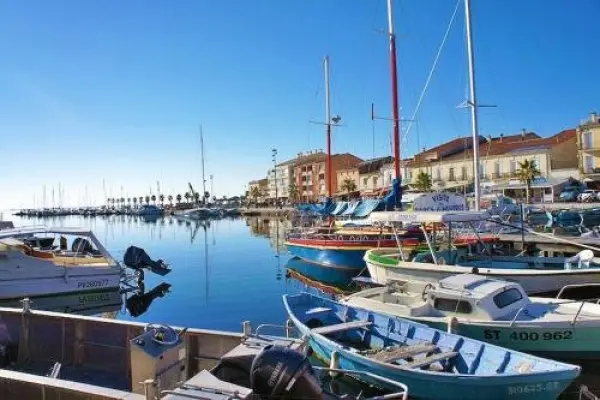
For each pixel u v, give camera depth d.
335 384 9.22
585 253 16.45
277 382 5.68
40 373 8.94
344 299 13.42
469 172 68.62
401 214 16.66
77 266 20.45
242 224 76.56
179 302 20.11
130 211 131.75
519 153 63.28
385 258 17.83
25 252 20.66
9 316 9.93
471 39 22.95
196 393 5.34
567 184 55.53
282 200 119.50
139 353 6.68
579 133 58.50
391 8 25.48
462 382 8.23
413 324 10.74
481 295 11.38
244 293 21.53
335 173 101.81
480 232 27.72
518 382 8.02
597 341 10.55
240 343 7.55
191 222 87.50
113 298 21.16
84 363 9.13
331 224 34.00
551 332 10.66
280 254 36.16
